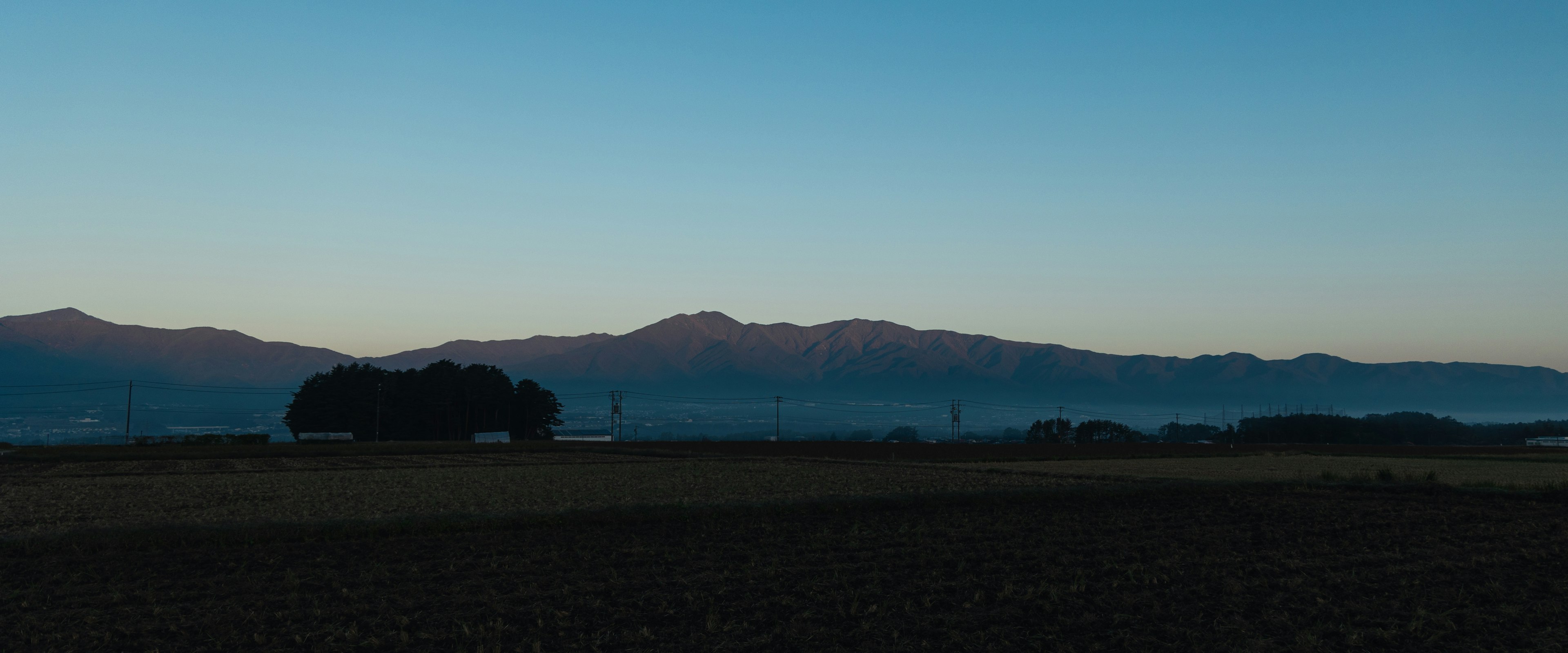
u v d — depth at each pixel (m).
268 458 70.62
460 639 14.34
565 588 17.67
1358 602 17.23
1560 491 36.84
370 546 22.69
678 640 14.38
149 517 28.66
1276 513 31.14
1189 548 23.33
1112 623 15.50
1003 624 15.45
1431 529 27.67
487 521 25.77
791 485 41.25
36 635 14.45
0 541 21.72
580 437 173.25
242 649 13.85
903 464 61.44
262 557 21.14
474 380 151.25
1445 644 14.58
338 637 14.41
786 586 18.23
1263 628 15.29
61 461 64.50
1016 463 65.06
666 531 25.61
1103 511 31.52
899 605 16.64
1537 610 16.53
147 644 14.09
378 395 140.88
